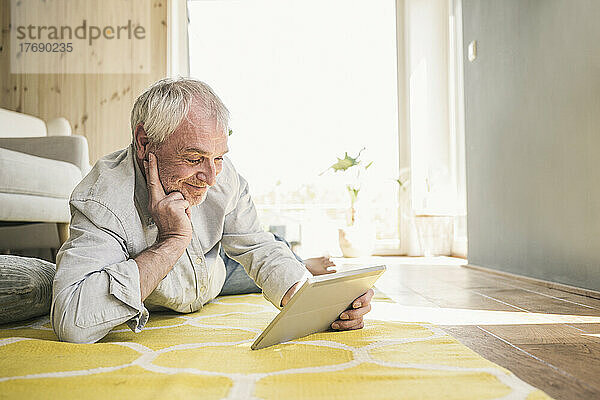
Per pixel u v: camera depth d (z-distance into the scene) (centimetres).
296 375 85
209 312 155
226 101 466
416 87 467
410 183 463
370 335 117
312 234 460
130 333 122
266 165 465
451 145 459
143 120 110
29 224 268
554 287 217
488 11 298
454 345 107
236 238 142
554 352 105
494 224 295
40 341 108
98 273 107
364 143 471
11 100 455
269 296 131
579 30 206
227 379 83
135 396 75
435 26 470
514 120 267
